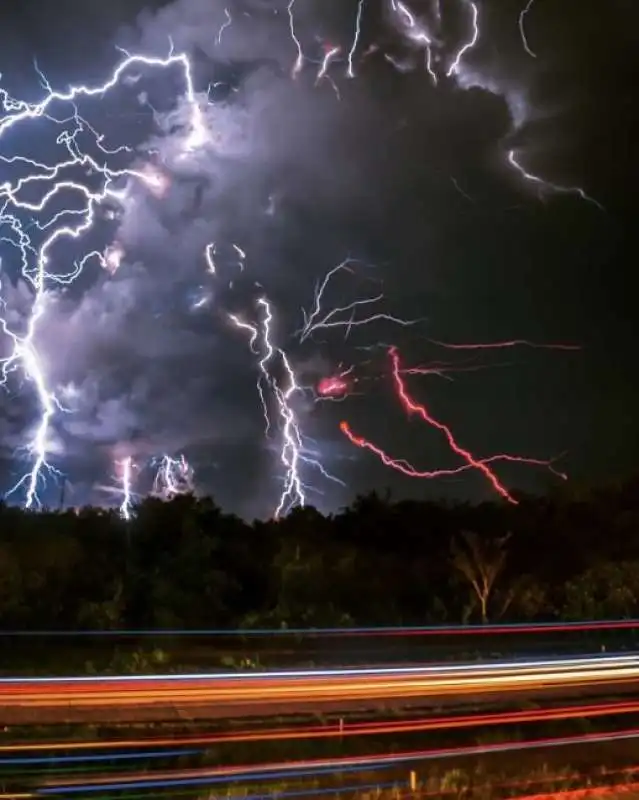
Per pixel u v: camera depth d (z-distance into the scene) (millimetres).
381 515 32562
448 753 9734
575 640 20109
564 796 8312
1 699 11266
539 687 13828
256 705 11484
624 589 23141
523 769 9180
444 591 24859
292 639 18797
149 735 9805
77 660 15133
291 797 7746
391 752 9664
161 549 24172
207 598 20781
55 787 7707
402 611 22922
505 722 11391
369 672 14484
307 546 25875
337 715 11156
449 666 15406
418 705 11984
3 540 21891
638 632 21281
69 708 10898
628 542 30703
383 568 26062
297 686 12969
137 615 19953
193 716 10727
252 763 8844
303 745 9578
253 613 20391
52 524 24844
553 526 32344
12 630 17625
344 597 22406
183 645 17516
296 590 21594
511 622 22375
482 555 24188
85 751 9000
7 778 7934
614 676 15148
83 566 21203
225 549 24344
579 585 24047
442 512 33531
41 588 19203
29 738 9422
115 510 26625
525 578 25078
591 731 11398
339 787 8109
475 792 8172
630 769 9461
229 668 14750
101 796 7516
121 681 12984
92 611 18641
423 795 8023
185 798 7512
